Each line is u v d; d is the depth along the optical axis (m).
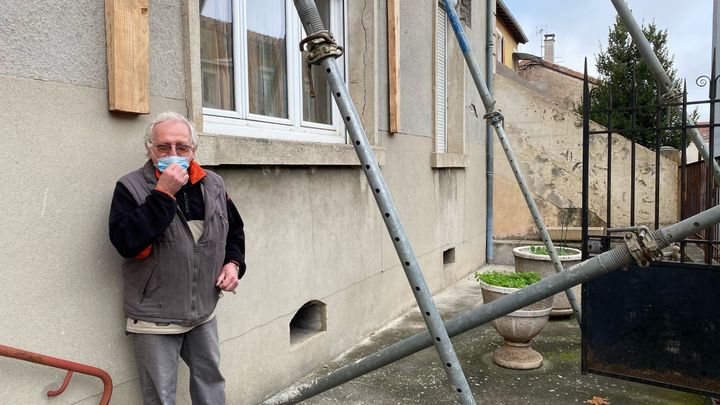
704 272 2.84
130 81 2.21
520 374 3.58
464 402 1.94
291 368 3.40
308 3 1.91
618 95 12.98
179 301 2.11
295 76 3.71
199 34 2.65
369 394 3.27
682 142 2.93
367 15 4.23
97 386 2.20
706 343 2.86
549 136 7.43
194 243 2.10
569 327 4.63
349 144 4.20
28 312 1.92
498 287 3.71
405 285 5.11
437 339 1.96
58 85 1.99
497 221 7.75
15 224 1.87
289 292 3.36
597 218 7.31
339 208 3.91
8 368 1.88
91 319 2.14
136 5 2.23
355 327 4.20
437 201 5.76
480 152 7.31
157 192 1.93
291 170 3.35
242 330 2.96
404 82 4.91
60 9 1.99
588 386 3.38
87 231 2.12
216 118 3.00
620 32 14.76
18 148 1.86
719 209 1.96
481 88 3.70
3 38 1.81
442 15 6.35
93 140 2.13
